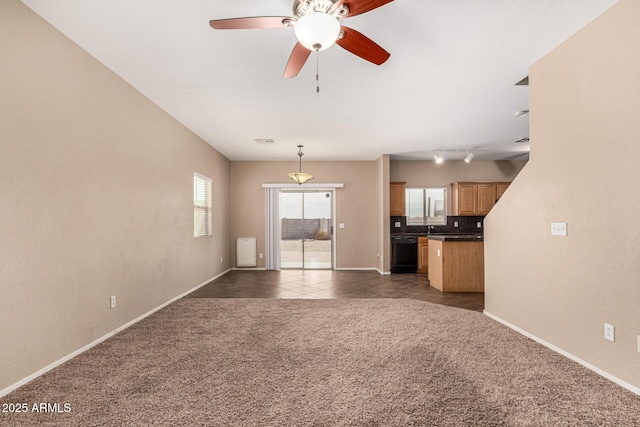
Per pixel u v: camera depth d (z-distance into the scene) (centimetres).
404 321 347
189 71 305
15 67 205
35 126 220
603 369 221
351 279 614
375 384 211
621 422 170
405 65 297
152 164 379
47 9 215
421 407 184
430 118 448
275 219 732
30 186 216
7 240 200
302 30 177
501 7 217
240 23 186
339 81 330
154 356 255
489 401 190
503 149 646
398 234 704
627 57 203
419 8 218
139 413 179
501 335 302
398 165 757
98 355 257
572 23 233
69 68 250
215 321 347
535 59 286
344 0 168
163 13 220
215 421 172
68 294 249
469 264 498
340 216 741
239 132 509
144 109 361
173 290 437
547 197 273
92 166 276
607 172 217
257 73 310
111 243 302
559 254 259
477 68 304
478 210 726
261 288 529
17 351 206
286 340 290
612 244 213
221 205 666
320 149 635
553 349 266
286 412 179
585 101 235
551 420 172
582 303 238
